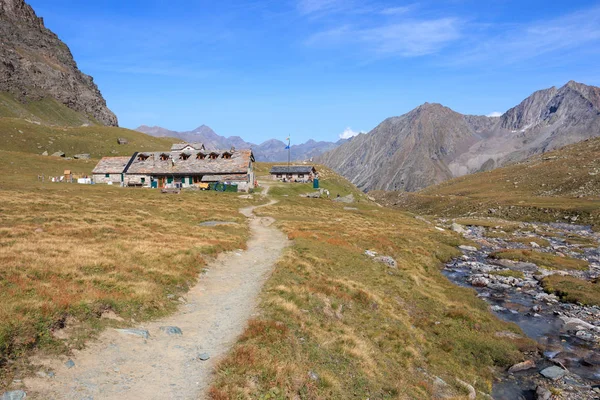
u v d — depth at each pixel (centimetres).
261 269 2852
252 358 1365
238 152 9781
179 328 1633
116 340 1391
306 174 12581
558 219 10769
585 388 1972
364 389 1504
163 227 4106
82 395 1046
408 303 2955
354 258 3719
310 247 3747
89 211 4666
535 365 2234
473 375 2075
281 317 1828
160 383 1183
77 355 1229
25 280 1634
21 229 3014
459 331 2570
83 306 1492
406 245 5191
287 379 1312
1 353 1087
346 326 2073
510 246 6328
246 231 4672
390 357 1952
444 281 3891
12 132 14475
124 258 2400
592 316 3011
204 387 1188
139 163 9881
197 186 9238
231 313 1888
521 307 3250
